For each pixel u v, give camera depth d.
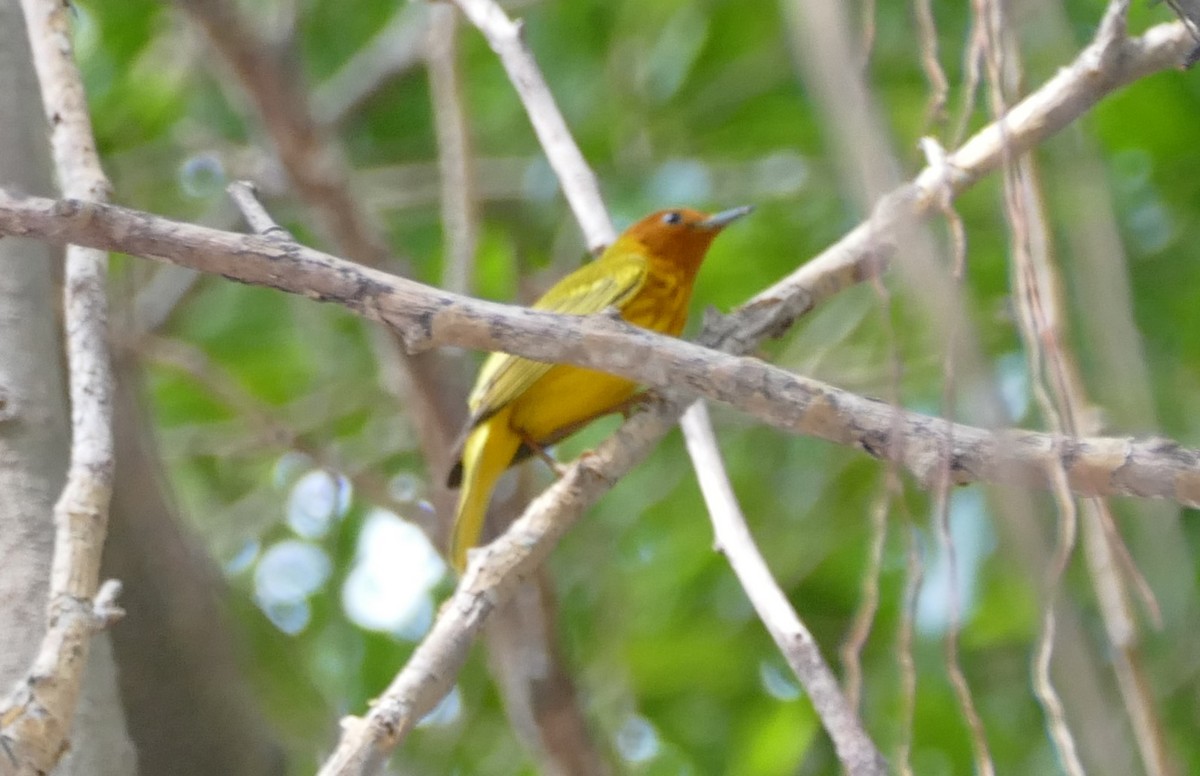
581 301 10.57
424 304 5.48
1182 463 5.10
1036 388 5.20
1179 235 11.72
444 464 12.05
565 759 10.53
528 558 6.55
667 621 12.21
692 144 13.88
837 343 12.82
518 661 10.51
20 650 5.62
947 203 4.94
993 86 5.15
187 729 8.99
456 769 13.32
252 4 15.03
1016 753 10.90
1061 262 7.95
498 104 14.83
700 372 5.60
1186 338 11.40
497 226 14.88
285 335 14.69
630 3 13.70
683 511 13.20
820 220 13.16
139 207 15.12
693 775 12.04
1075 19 11.54
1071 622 3.26
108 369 5.73
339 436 14.91
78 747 5.72
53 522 5.93
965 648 11.09
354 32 15.52
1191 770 9.45
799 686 11.65
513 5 14.37
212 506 14.76
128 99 14.76
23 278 6.39
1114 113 11.72
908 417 5.42
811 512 12.45
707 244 11.02
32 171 6.92
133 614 8.87
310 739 11.82
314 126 11.95
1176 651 9.50
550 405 9.79
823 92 3.08
